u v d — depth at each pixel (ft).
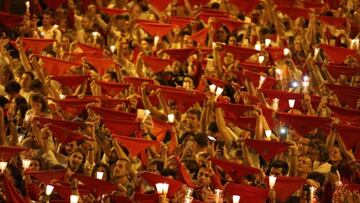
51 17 126.62
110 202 77.15
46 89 100.42
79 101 94.89
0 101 93.40
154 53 116.78
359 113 95.55
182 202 78.23
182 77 111.24
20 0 142.61
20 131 91.30
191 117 93.35
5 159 80.07
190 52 112.27
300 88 109.19
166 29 119.96
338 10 128.77
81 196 78.43
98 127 90.07
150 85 99.81
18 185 79.87
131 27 123.75
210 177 81.35
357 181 87.66
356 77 110.01
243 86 106.32
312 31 120.88
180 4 131.34
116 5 133.59
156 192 77.51
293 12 125.08
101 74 108.37
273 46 118.01
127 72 111.75
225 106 93.09
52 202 76.23
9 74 105.29
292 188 79.92
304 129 90.94
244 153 86.74
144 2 132.36
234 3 127.65
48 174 80.28
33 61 102.58
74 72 108.47
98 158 87.81
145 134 91.45
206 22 124.06
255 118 92.38
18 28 121.19
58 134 86.84
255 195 78.02
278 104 99.40
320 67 111.24
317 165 87.20
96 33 121.49
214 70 110.32
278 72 106.83
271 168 84.48
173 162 83.61
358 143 89.51
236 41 120.47
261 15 127.03
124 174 83.15
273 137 91.45
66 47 116.78
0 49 107.45
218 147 88.94
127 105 98.84
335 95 103.45
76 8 132.98
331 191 84.28
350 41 124.47
